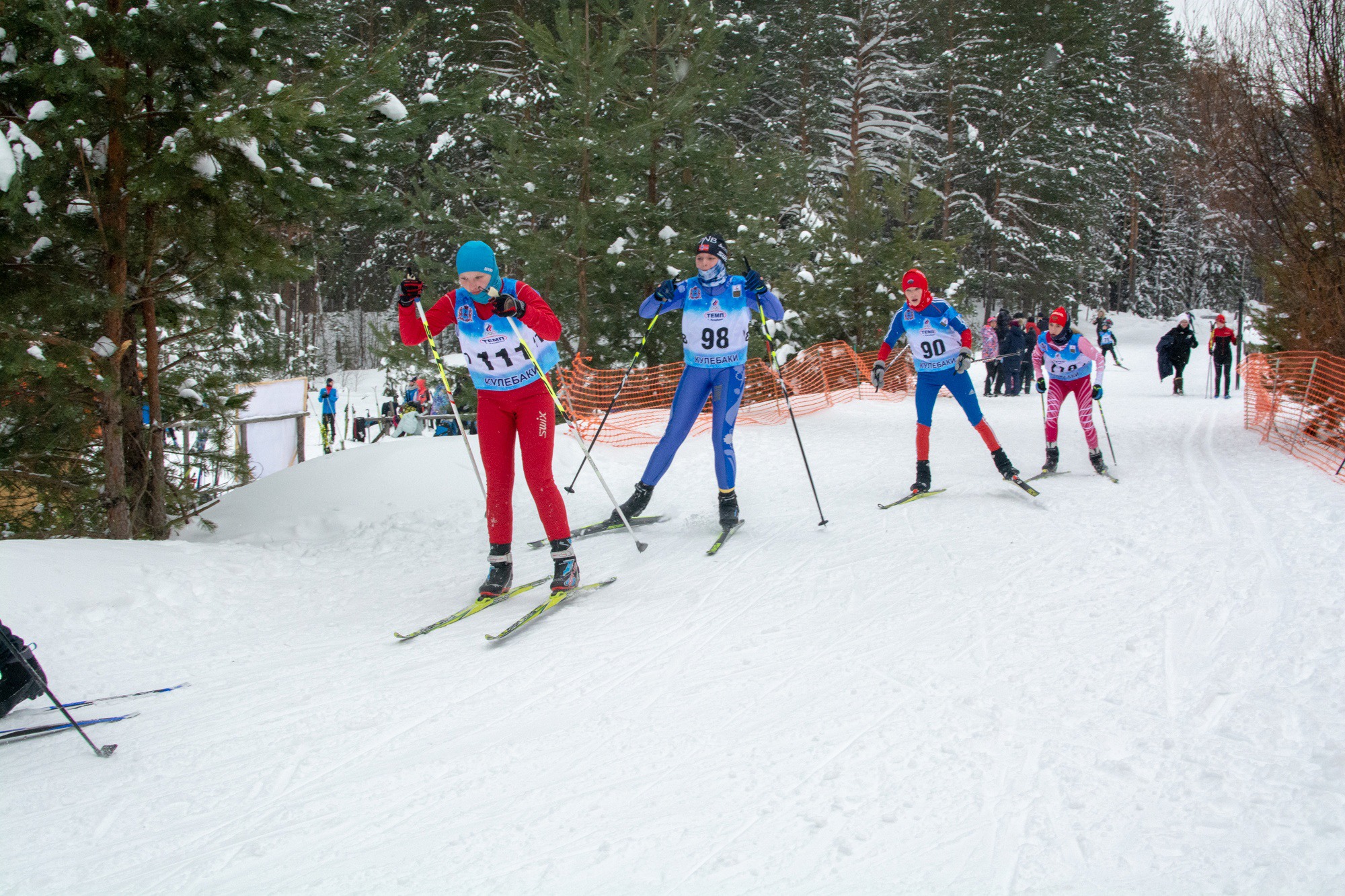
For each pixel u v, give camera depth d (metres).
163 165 5.29
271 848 2.37
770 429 10.68
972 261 33.56
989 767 2.49
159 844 2.44
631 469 8.12
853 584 4.47
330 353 33.03
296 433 15.23
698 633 3.90
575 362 10.93
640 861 2.17
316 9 6.41
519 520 6.61
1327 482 6.16
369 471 7.29
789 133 26.47
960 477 7.37
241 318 7.80
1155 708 2.78
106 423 6.00
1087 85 30.06
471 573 5.34
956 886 1.96
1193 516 5.38
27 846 2.46
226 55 5.60
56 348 5.30
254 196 5.89
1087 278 32.69
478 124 12.48
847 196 16.36
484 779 2.69
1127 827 2.13
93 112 5.32
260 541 6.38
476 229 11.58
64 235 5.64
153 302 6.58
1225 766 2.36
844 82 27.41
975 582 4.34
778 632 3.84
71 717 3.16
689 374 5.74
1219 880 1.87
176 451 7.04
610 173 11.12
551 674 3.53
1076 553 4.74
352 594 5.06
